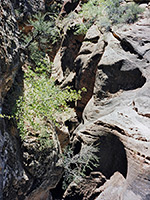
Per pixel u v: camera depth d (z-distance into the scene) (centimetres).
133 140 396
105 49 639
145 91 483
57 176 515
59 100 470
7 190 326
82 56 737
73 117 729
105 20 710
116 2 740
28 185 395
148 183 319
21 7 788
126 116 461
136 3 770
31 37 733
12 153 362
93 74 690
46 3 1007
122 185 402
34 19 847
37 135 452
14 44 449
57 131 605
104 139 492
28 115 461
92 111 593
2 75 362
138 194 322
